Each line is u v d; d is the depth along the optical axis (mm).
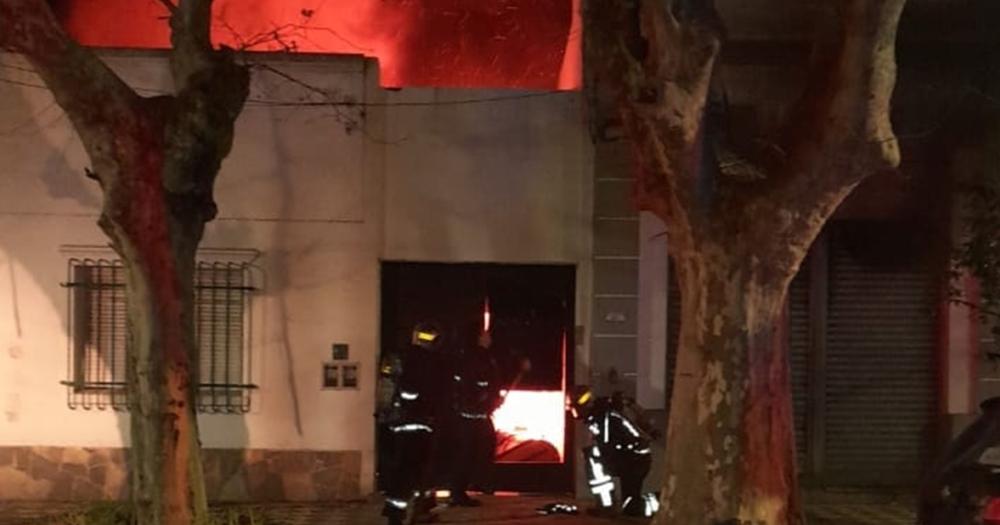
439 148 12016
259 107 11898
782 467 8438
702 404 8398
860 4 7582
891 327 12562
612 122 11656
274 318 11906
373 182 11953
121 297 11891
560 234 12039
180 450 8906
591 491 11648
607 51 8164
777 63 12078
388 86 12750
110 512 10320
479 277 12180
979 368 12227
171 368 8898
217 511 10867
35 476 11805
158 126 8867
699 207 8195
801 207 8133
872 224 12500
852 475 12523
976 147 12133
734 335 8328
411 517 10359
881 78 7664
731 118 12016
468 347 11836
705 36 7590
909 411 12570
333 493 11867
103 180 8672
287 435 11883
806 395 12531
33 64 8375
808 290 12539
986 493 7387
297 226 11922
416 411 10266
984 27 12102
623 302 12039
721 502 8305
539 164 12031
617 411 11086
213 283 11891
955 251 11016
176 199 9109
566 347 12188
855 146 7785
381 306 12109
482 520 10836
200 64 9188
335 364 11914
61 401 11828
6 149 11828
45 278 11852
